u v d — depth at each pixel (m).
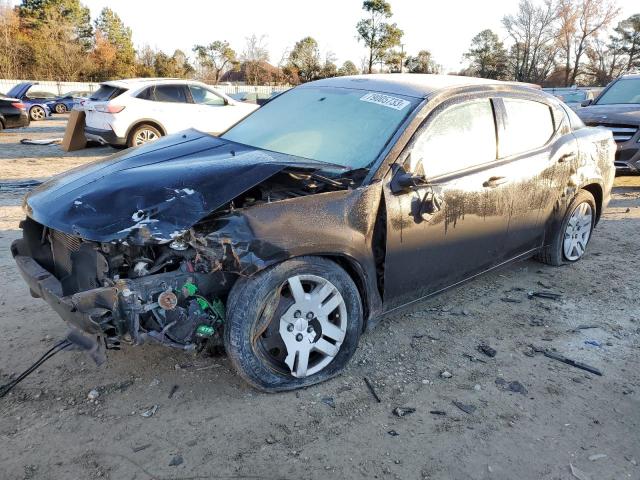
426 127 3.70
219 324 3.01
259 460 2.69
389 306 3.65
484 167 4.05
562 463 2.75
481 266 4.25
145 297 2.79
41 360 3.20
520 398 3.26
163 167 3.39
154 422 2.94
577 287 4.94
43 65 49.84
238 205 3.21
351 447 2.80
